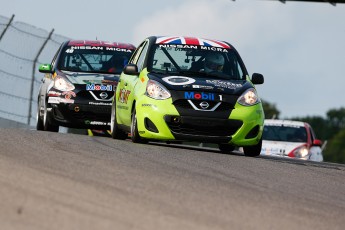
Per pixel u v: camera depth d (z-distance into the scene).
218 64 45.50
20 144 35.47
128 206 22.81
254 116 43.00
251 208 24.48
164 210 22.78
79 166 29.70
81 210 21.56
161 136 42.47
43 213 20.64
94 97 54.09
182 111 42.22
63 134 46.28
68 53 57.44
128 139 51.84
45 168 28.12
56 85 54.81
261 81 46.53
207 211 23.28
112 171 29.28
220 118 42.34
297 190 29.86
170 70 44.78
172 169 31.89
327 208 26.25
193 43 46.53
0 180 24.59
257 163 38.56
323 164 46.91
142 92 43.44
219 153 42.91
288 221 23.06
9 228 18.72
